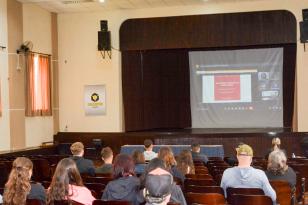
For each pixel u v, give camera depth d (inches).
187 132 510.0
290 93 545.6
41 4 503.5
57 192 148.9
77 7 523.8
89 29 549.0
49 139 534.3
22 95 478.6
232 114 563.8
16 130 466.6
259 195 156.1
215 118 569.9
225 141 485.7
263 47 544.7
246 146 181.3
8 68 455.8
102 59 546.3
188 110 581.3
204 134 489.4
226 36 522.3
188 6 527.2
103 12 546.3
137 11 538.9
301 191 247.6
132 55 555.8
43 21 526.9
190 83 577.9
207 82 571.5
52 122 543.2
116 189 155.0
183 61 577.3
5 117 450.3
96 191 192.9
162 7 532.4
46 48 533.0
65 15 553.9
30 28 498.9
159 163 151.4
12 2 465.7
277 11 509.7
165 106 585.3
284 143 476.7
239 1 513.7
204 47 535.8
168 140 494.9
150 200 88.0
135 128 557.9
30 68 490.0
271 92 550.3
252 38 516.1
